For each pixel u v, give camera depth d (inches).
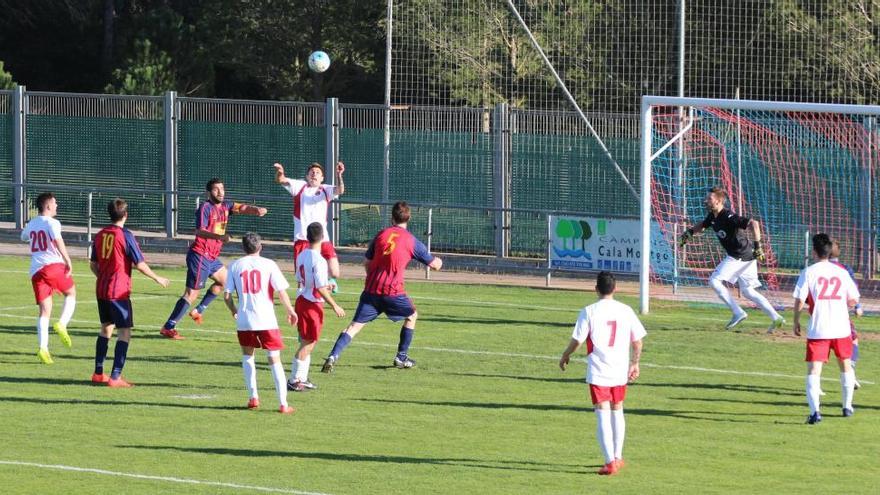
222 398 1295.5
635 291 2215.8
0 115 2920.8
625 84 2664.9
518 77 2785.4
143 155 2819.9
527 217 2479.1
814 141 2281.0
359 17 4200.3
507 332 1752.0
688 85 2632.9
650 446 1114.7
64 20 4785.9
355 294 2137.1
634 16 2645.2
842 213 2250.2
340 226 2630.4
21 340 1633.9
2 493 934.4
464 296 2133.4
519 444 1114.7
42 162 2903.5
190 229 2773.1
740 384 1406.3
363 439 1125.1
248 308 1222.3
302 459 1050.1
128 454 1058.7
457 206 2409.0
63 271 1492.4
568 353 1024.2
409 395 1325.0
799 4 2637.8
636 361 1024.9
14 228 2896.2
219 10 4210.1
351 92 4443.9
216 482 971.9
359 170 2625.5
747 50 2645.2
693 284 2245.3
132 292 2098.9
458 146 2532.0
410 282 2306.8
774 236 2273.6
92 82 4702.3
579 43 2704.2
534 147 2481.5
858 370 1508.4
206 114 2758.4
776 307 2022.6
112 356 1533.0
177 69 4074.8
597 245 2257.6
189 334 1699.1
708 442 1131.9
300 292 1334.9
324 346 1621.6
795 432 1175.6
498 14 2773.1
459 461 1050.1
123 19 4726.9
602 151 2428.6
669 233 2206.0
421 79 2819.9
